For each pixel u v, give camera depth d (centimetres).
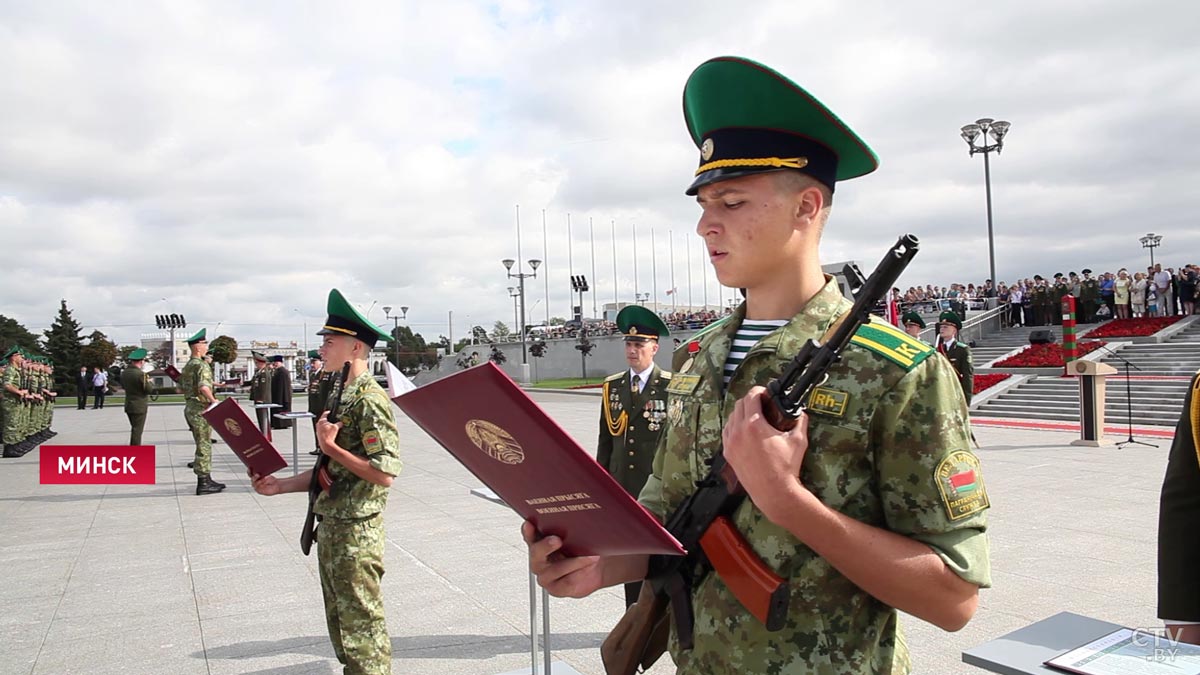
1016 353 2434
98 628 542
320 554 386
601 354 5003
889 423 157
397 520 880
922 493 155
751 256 175
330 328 404
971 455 161
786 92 167
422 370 5606
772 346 172
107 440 1948
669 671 454
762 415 148
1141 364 2080
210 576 671
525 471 161
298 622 553
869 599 166
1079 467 1102
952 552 154
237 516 936
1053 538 702
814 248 180
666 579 186
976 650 198
